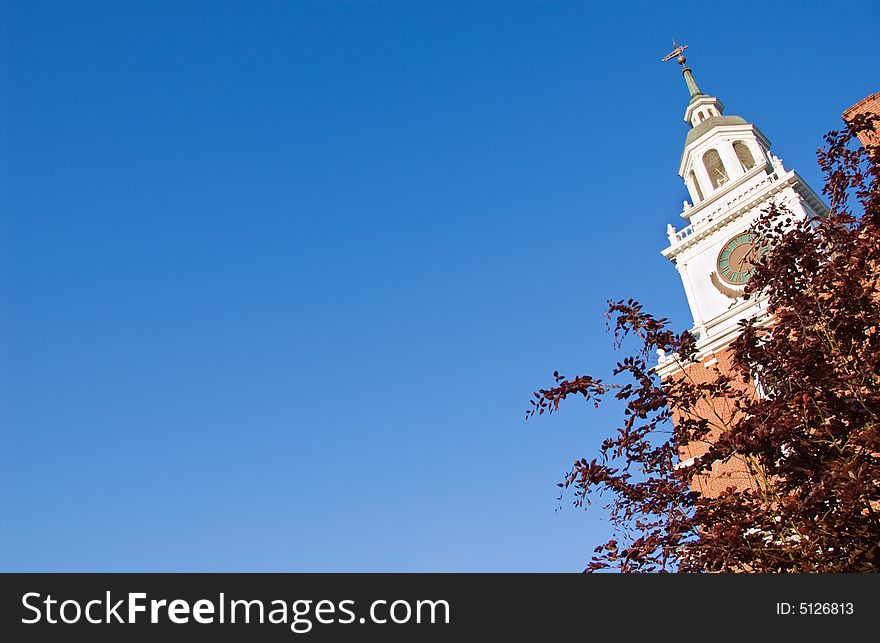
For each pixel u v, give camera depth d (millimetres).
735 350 15062
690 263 48375
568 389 14711
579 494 14211
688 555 12891
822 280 14039
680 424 14586
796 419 12570
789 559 11977
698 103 61031
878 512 11383
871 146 14898
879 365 12711
